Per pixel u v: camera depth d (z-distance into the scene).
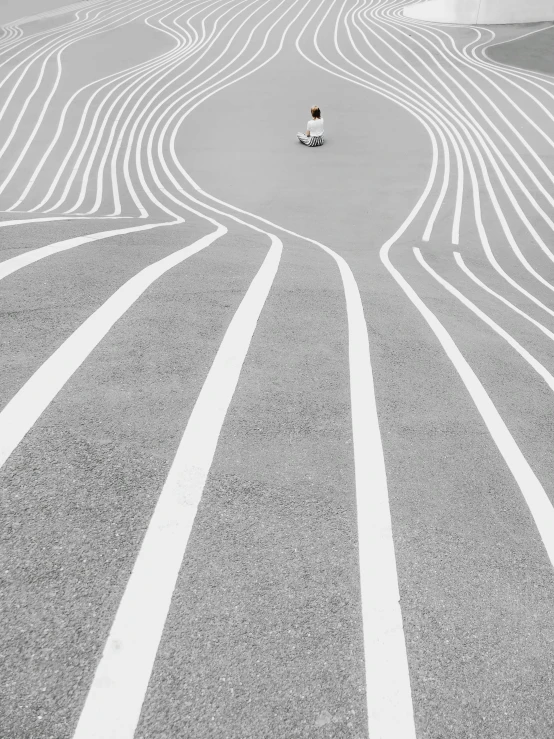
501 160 21.75
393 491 3.00
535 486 3.28
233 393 3.81
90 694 1.74
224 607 2.13
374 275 8.77
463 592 2.38
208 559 2.36
